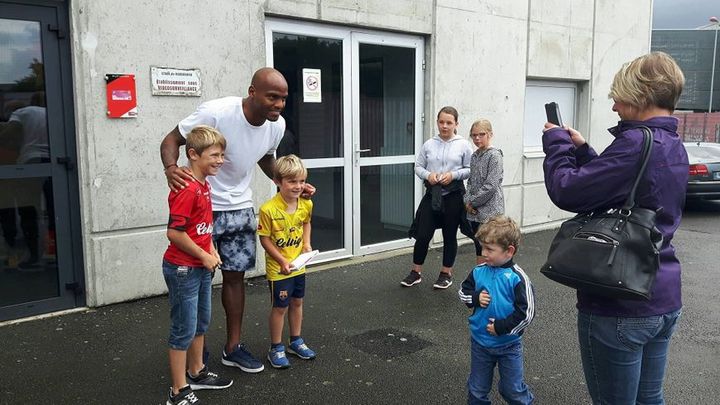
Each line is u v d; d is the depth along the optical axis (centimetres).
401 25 642
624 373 213
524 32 782
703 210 1149
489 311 278
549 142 232
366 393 338
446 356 391
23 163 430
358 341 415
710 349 417
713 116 3244
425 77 687
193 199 292
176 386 309
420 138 695
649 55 215
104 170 455
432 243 711
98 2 439
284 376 358
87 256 458
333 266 613
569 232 216
